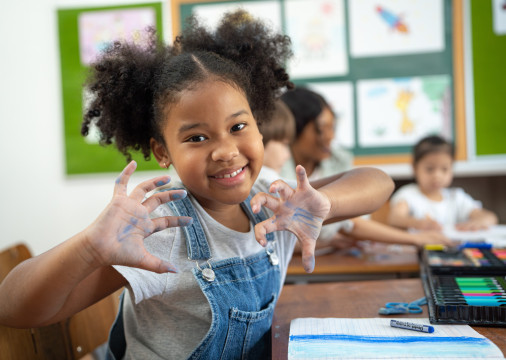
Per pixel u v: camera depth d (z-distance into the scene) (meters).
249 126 0.72
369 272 1.33
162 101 0.73
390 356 0.61
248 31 0.92
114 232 0.57
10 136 2.72
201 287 0.74
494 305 0.72
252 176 0.72
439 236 1.52
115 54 0.84
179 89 0.71
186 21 0.96
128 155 0.90
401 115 2.55
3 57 2.69
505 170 2.46
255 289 0.80
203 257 0.76
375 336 0.68
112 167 2.66
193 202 0.80
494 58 2.47
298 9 2.57
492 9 2.46
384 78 2.55
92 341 0.92
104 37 2.65
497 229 1.72
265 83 0.90
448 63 2.51
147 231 0.59
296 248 1.49
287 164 1.83
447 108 2.52
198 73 0.71
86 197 2.70
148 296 0.72
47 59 2.68
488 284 0.85
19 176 2.72
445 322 0.72
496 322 0.71
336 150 2.01
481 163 2.49
